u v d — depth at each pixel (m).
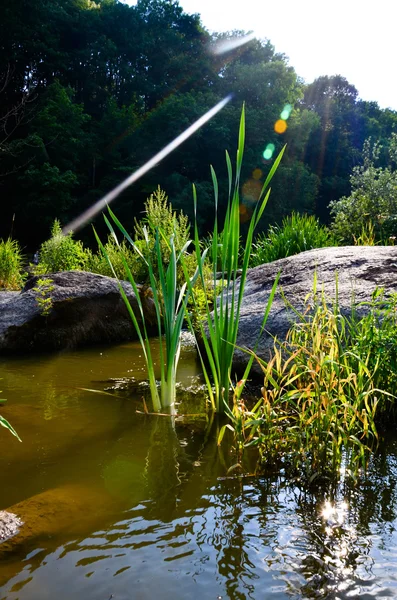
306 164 47.50
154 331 6.09
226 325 3.05
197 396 3.46
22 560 1.62
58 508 1.93
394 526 1.82
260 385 3.58
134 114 36.62
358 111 61.03
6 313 5.17
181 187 34.91
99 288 5.61
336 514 1.91
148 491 2.10
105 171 36.06
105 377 3.98
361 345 2.89
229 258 3.00
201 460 2.42
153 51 44.47
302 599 1.45
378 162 40.62
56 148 31.28
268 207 39.66
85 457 2.44
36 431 2.79
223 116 39.12
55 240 8.68
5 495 2.05
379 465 2.32
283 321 3.75
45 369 4.28
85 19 38.88
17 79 33.12
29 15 34.09
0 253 9.75
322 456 2.26
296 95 48.31
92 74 39.50
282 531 1.79
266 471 2.30
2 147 26.09
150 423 2.93
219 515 1.91
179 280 6.32
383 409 2.90
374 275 3.99
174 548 1.70
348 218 10.52
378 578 1.53
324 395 2.31
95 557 1.65
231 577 1.55
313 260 4.78
